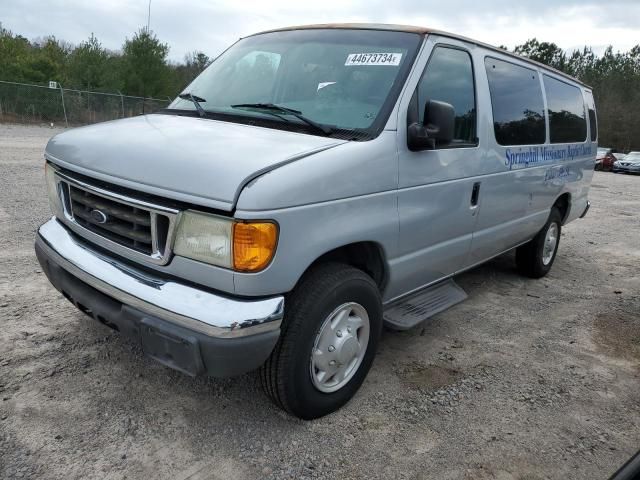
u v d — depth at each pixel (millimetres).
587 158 6465
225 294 2467
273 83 3545
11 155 12125
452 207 3703
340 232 2756
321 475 2611
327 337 2895
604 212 11930
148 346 2543
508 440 3016
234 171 2404
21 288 4344
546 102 5230
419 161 3275
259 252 2359
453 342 4223
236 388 3246
